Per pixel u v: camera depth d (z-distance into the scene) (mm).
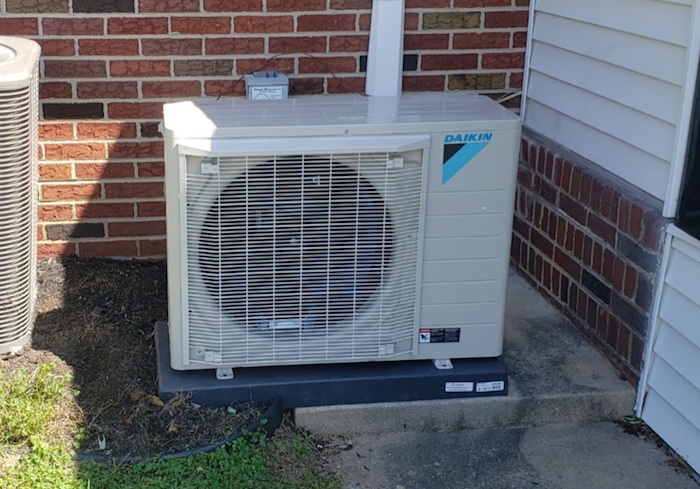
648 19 2246
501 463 2168
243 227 2072
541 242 2854
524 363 2432
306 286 2141
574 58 2646
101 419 2131
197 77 2826
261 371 2227
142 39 2766
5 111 2176
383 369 2248
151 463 1993
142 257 2961
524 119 2994
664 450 2230
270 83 2758
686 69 2074
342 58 2891
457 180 2119
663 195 2217
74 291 2732
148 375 2295
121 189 2889
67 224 2893
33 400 2146
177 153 1999
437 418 2260
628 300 2340
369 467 2129
